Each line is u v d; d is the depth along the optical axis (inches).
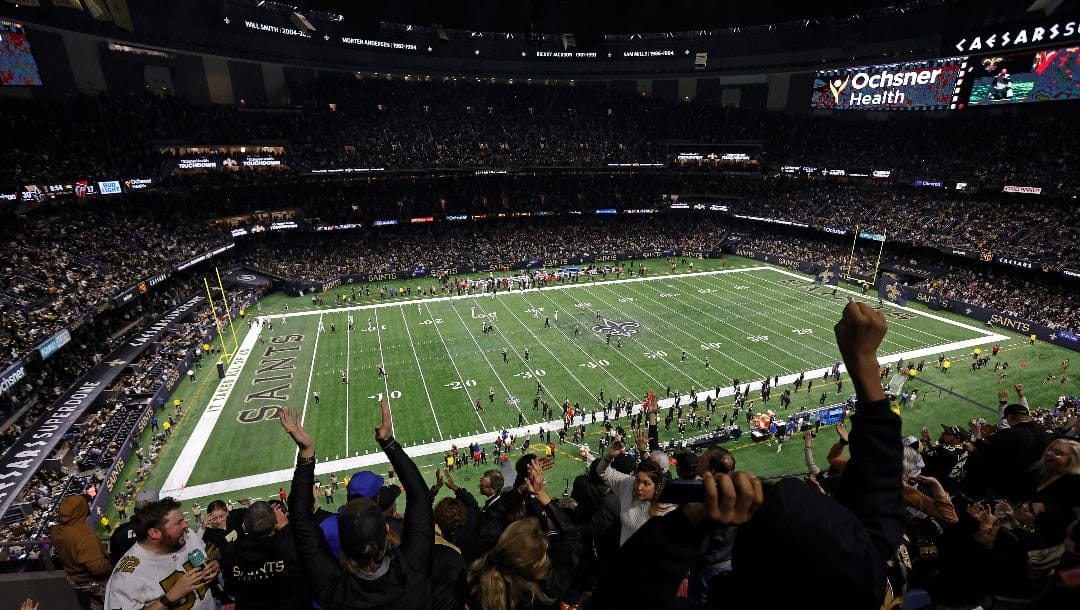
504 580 130.2
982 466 252.7
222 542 267.9
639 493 182.5
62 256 1841.8
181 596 181.6
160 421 1551.4
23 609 244.7
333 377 1822.1
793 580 72.1
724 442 1432.1
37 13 1740.9
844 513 76.1
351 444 1454.2
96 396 1456.7
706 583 184.9
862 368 86.9
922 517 181.6
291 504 167.9
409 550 159.3
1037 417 1115.3
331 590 148.6
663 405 1626.5
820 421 1483.8
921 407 1587.1
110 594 188.5
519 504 222.8
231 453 1413.6
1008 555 161.9
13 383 1269.7
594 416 1546.5
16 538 991.0
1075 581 127.2
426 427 1529.3
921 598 170.2
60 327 1496.1
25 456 1181.1
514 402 1651.1
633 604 94.5
